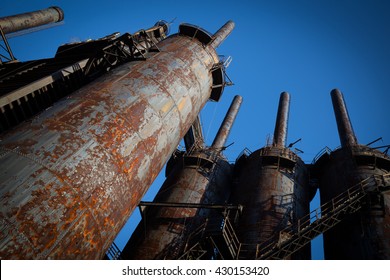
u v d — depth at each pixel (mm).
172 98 14164
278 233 16328
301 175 22359
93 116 10523
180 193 20422
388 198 16266
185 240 17141
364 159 19828
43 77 13930
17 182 7590
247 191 20750
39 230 7258
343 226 16484
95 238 8711
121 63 16125
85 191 8633
